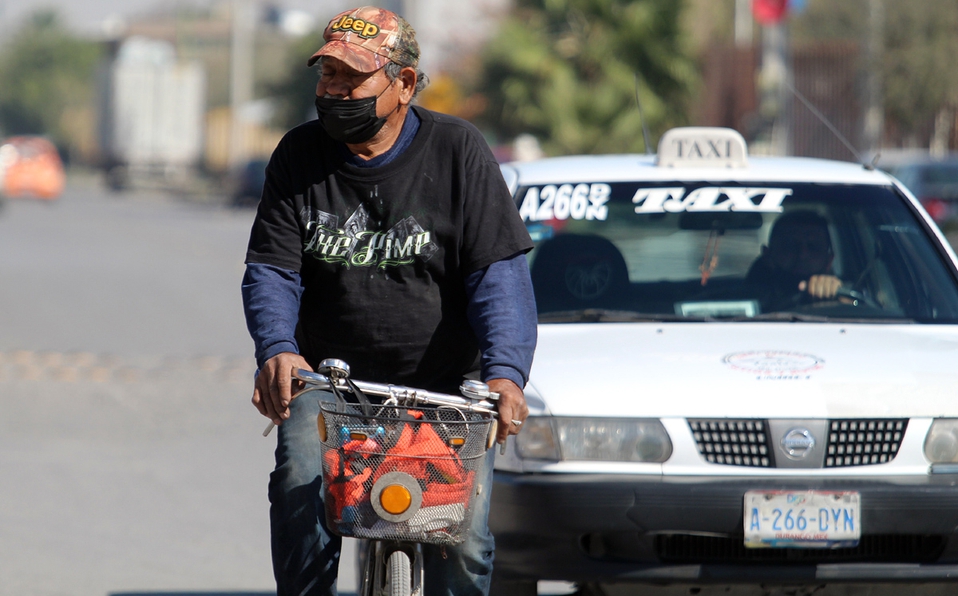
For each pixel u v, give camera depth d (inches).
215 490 1146.7
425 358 523.2
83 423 1438.2
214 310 2442.2
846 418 634.8
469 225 511.2
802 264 786.8
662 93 4343.0
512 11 4717.0
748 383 645.3
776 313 757.3
